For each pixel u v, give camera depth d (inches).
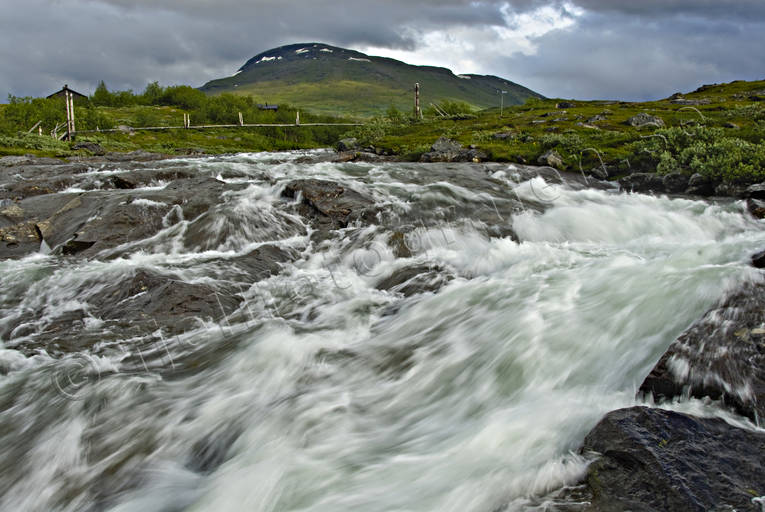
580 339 234.4
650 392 190.7
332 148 1686.8
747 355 189.9
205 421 225.9
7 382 270.1
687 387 184.9
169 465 204.5
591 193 685.3
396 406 224.5
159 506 180.9
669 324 226.1
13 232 534.6
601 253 408.2
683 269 278.2
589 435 164.1
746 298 222.8
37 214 573.3
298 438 204.8
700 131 873.5
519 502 149.4
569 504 144.6
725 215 553.0
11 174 890.1
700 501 135.1
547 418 185.6
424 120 1882.4
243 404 235.5
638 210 573.6
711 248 317.7
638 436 156.3
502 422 188.2
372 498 162.4
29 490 198.2
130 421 229.1
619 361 214.7
